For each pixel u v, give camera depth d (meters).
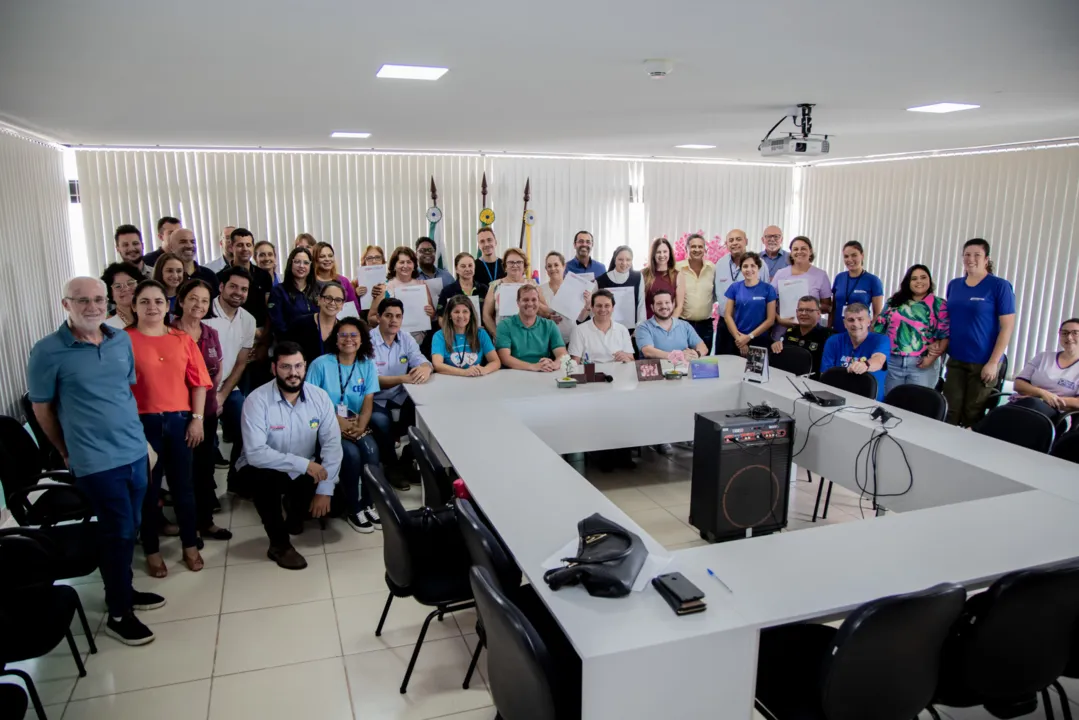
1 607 2.18
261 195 7.21
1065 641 1.89
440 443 3.04
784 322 5.55
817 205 8.98
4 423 2.95
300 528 3.76
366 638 2.81
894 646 1.65
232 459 4.29
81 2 2.18
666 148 7.24
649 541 2.12
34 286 5.50
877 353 4.14
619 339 4.76
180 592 3.15
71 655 2.69
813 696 1.84
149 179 6.85
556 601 1.77
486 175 7.89
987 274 4.84
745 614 1.71
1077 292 6.23
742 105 4.35
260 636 2.81
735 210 9.02
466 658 2.69
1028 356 6.70
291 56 2.97
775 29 2.58
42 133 5.52
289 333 4.30
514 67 3.22
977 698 1.90
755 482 3.26
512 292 4.82
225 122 5.05
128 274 3.67
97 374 2.63
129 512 2.76
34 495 3.70
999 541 2.13
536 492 2.48
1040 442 3.16
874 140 6.29
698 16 2.41
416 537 2.47
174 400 3.18
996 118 4.88
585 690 1.56
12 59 2.96
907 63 3.14
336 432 3.57
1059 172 6.25
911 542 2.12
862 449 3.32
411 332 4.98
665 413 4.07
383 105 4.34
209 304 3.61
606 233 8.46
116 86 3.62
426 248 5.74
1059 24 2.50
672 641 1.60
